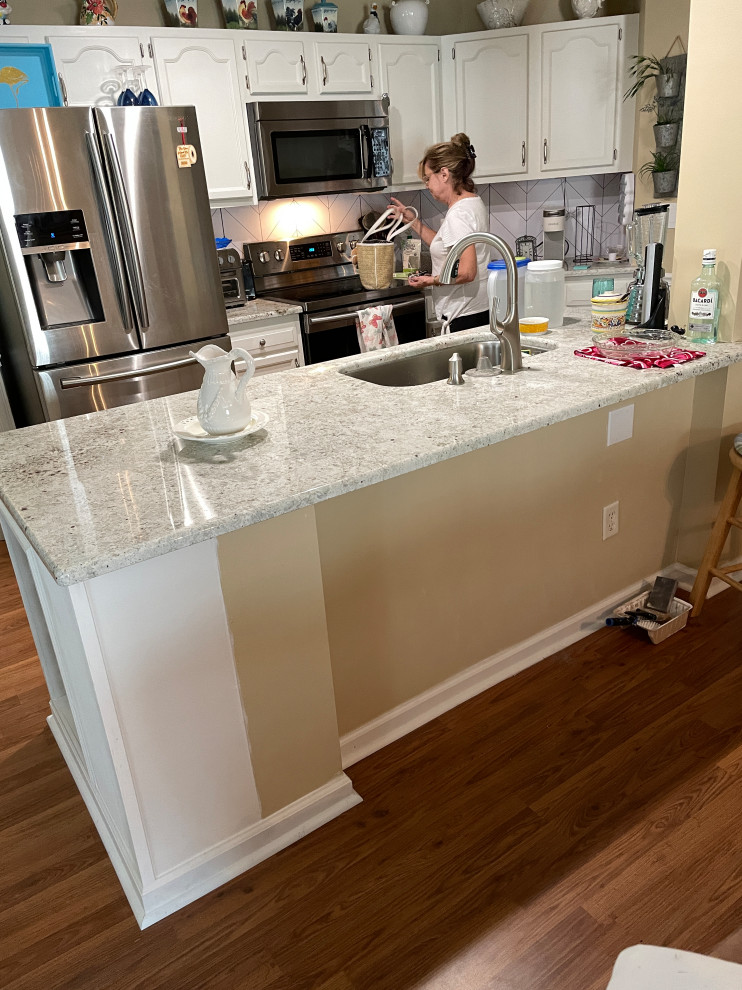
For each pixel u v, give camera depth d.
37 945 1.53
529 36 3.98
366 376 2.33
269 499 1.35
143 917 1.55
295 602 1.58
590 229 4.60
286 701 1.64
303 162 3.81
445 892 1.57
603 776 1.84
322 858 1.68
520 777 1.86
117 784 1.45
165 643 1.42
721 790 1.77
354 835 1.73
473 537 2.02
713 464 2.44
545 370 2.09
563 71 4.02
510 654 2.23
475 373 2.10
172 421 1.90
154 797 1.50
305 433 1.69
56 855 1.76
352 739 1.93
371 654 1.91
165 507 1.35
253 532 1.47
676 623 2.35
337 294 3.96
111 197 3.01
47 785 1.98
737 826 1.67
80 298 3.09
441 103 4.27
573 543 2.29
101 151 2.94
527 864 1.62
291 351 3.78
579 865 1.61
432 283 3.41
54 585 1.46
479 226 3.20
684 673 2.19
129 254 3.08
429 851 1.67
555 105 4.09
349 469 1.46
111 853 1.72
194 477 1.48
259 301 3.94
